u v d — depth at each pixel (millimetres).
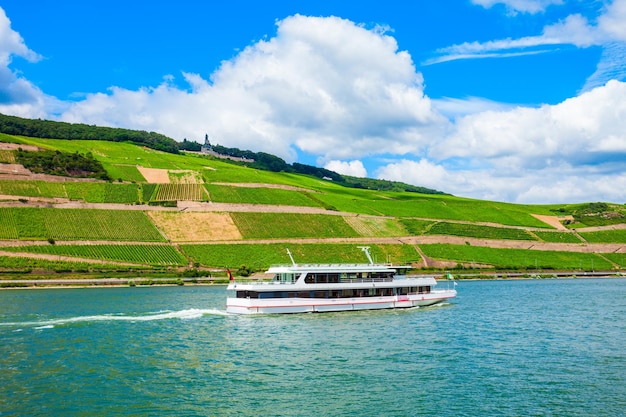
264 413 41844
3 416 40844
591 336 70375
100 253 163250
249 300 83438
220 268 167500
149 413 41750
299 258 181750
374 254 193875
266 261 175750
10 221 169250
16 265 147125
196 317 82125
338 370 53281
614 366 54906
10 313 86875
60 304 99562
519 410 42469
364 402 44219
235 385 48562
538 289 142000
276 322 78188
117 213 192125
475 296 120938
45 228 170125
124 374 51844
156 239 179875
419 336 69438
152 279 149875
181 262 167250
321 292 87188
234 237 191625
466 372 52656
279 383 49156
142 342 64938
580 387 48031
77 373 52031
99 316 82562
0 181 196625
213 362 56219
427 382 49469
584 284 162000
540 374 52094
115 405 43406
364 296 90688
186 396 45625
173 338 67250
